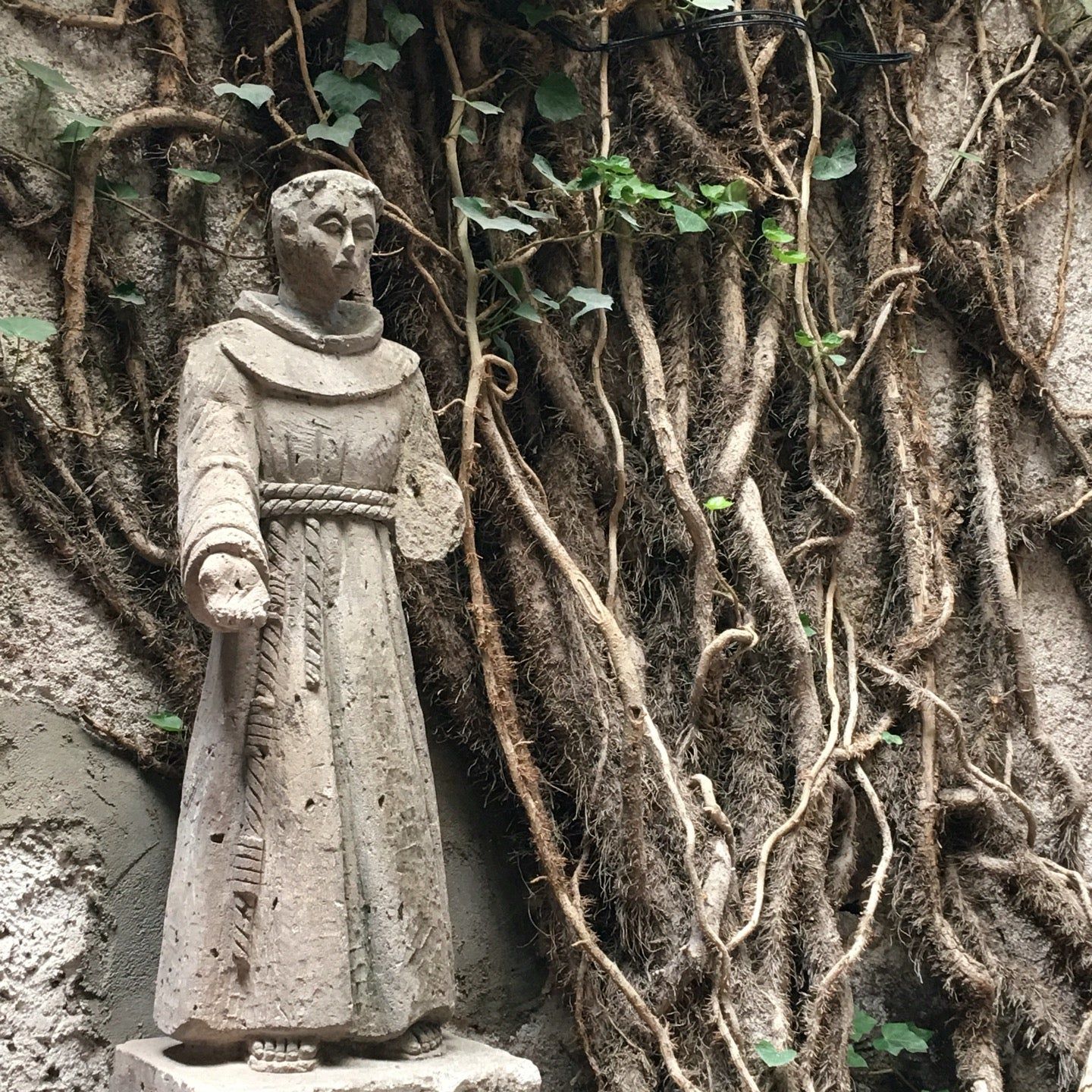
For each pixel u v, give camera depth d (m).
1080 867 2.87
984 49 3.31
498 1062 1.99
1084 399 3.22
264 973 1.91
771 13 3.08
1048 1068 2.71
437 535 2.21
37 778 2.33
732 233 2.98
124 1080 2.04
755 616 2.78
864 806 2.79
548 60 2.96
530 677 2.65
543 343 2.78
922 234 3.12
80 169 2.54
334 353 2.16
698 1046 2.47
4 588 2.38
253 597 1.86
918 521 2.95
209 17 2.77
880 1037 2.70
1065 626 3.09
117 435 2.52
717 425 2.88
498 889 2.66
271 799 1.96
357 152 2.75
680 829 2.59
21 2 2.55
